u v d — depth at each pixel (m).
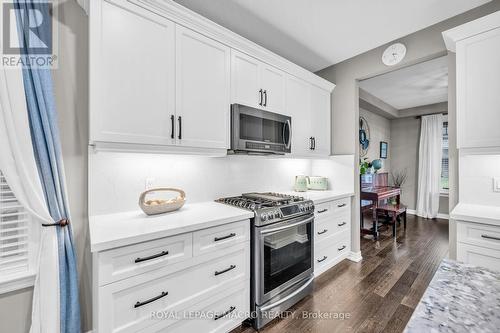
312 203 2.18
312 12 2.04
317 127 2.86
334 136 3.12
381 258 2.95
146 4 1.49
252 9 2.00
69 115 1.49
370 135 5.12
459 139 1.80
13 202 1.36
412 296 2.11
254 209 1.77
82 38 1.53
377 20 2.16
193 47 1.72
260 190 2.67
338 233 2.71
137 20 1.47
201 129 1.77
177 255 1.36
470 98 1.75
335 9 2.01
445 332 0.48
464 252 1.65
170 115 1.61
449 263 0.82
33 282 1.37
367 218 4.95
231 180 2.38
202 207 1.91
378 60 2.65
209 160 2.20
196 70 1.74
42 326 1.31
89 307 1.56
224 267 1.58
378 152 5.45
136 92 1.47
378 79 3.62
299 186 2.93
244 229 1.71
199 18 1.70
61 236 1.37
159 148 1.58
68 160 1.49
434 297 0.61
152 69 1.53
